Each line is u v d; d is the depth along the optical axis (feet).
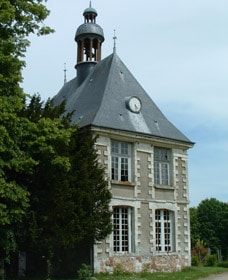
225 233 205.05
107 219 65.31
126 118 80.48
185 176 86.33
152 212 79.10
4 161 50.16
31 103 64.49
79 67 99.09
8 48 50.55
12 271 70.64
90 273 64.64
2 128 45.62
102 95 81.97
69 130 56.49
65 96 100.32
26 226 58.95
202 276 72.28
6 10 48.06
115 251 73.31
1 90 48.32
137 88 90.22
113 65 89.56
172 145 85.10
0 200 51.29
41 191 60.64
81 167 63.46
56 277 66.90
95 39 98.94
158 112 89.30
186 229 84.07
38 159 57.72
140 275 70.23
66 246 60.44
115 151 77.46
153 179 80.84
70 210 59.57
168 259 79.36
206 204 212.64
